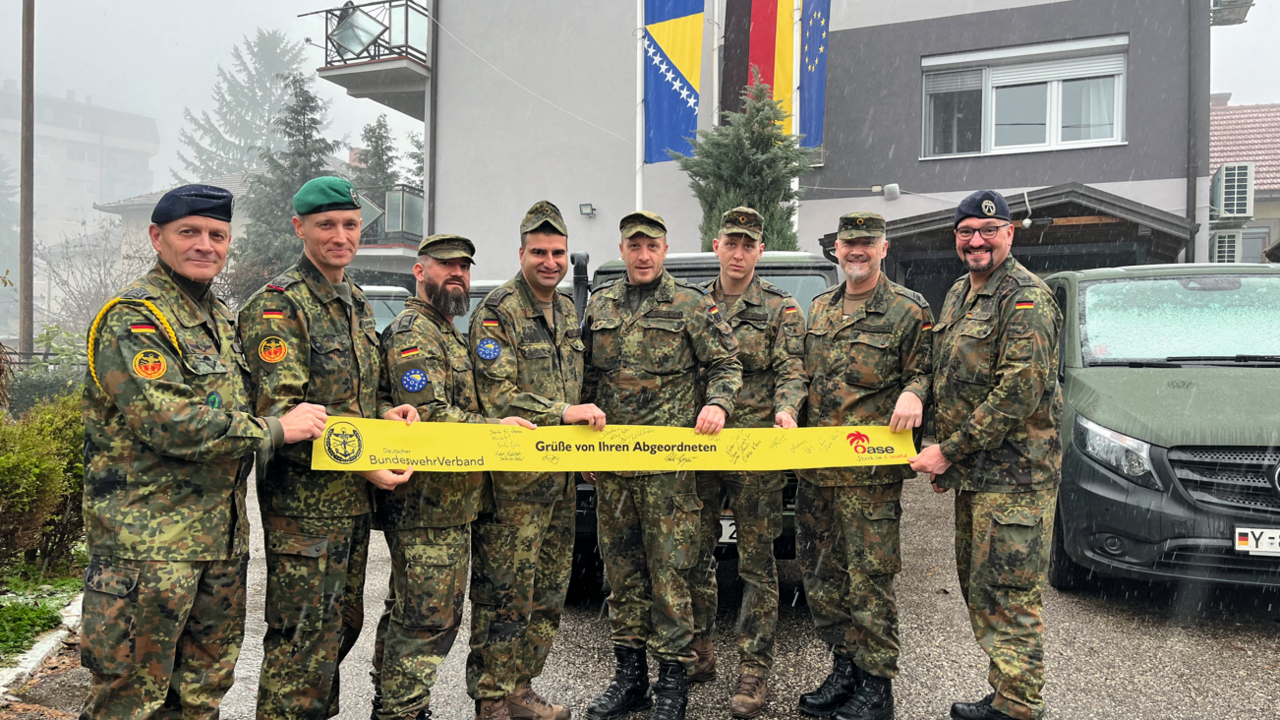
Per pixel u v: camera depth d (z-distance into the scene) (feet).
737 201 32.58
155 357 6.91
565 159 41.45
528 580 9.40
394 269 48.98
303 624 7.92
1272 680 10.84
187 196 7.22
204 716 7.36
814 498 10.43
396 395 8.82
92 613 6.82
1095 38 34.47
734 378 10.17
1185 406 12.69
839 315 10.55
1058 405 9.41
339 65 44.65
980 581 9.36
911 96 37.01
